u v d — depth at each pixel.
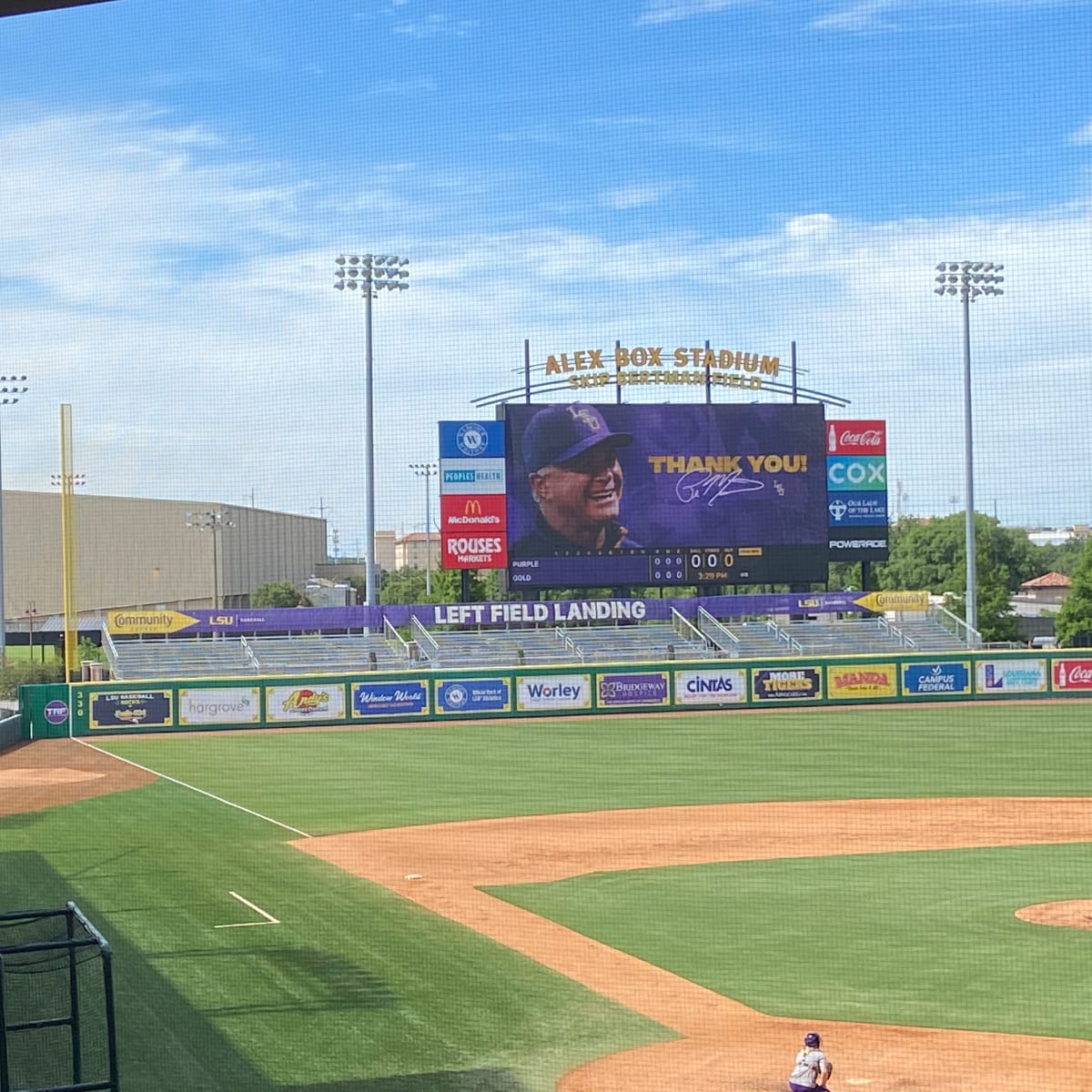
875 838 31.03
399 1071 16.38
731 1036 17.48
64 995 19.38
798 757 45.16
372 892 25.97
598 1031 17.73
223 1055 16.97
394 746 49.75
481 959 21.12
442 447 62.34
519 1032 17.73
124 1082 16.08
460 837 31.77
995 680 62.94
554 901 25.11
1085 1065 16.33
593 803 36.53
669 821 33.66
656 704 60.31
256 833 32.53
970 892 25.34
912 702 62.16
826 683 61.53
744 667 61.03
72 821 34.47
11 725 52.50
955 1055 16.70
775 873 27.34
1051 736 49.88
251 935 22.59
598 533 63.72
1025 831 31.75
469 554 62.69
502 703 59.16
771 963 20.80
